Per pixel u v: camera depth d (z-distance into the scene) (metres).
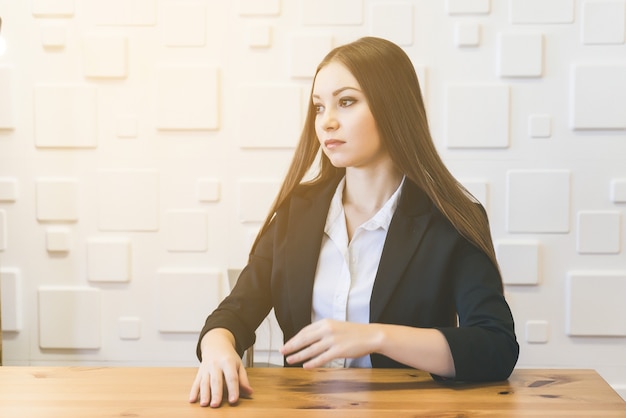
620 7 2.51
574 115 2.53
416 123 1.24
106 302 2.69
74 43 2.62
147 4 2.59
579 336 2.60
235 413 0.91
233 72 2.60
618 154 2.56
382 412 0.92
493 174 2.58
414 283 1.25
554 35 2.54
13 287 2.68
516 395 1.00
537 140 2.56
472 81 2.56
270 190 2.61
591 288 2.57
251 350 2.04
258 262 1.39
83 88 2.62
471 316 1.17
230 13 2.59
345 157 1.22
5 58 2.63
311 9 2.56
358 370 1.14
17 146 2.65
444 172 1.26
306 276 1.31
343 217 1.33
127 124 2.62
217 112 2.60
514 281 2.58
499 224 2.59
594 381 1.07
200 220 2.64
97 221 2.66
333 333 1.04
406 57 1.25
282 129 2.60
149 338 2.69
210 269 2.66
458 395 0.99
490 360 1.06
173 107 2.61
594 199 2.56
